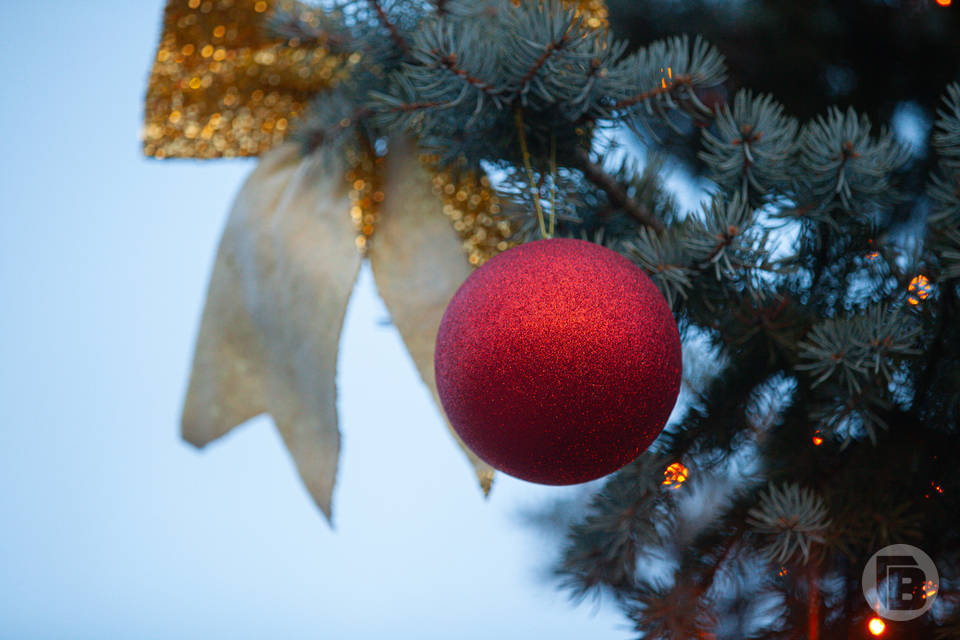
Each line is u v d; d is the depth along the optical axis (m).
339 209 1.64
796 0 1.74
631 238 1.65
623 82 1.57
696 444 1.66
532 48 1.54
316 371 1.63
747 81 1.76
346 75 1.63
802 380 1.64
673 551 1.65
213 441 1.66
